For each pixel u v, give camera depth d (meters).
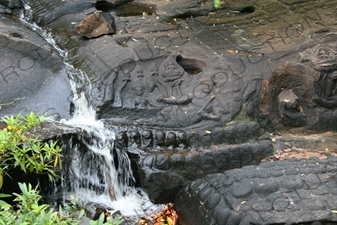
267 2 5.47
